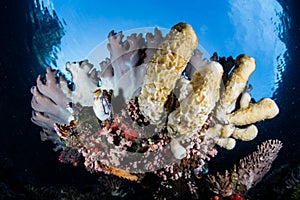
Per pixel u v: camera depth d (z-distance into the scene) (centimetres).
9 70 290
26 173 234
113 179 129
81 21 375
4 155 246
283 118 267
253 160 106
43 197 152
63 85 73
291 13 314
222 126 66
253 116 63
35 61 328
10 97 280
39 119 82
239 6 351
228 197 92
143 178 77
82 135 70
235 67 62
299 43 310
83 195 141
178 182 81
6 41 298
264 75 337
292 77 305
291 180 120
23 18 321
